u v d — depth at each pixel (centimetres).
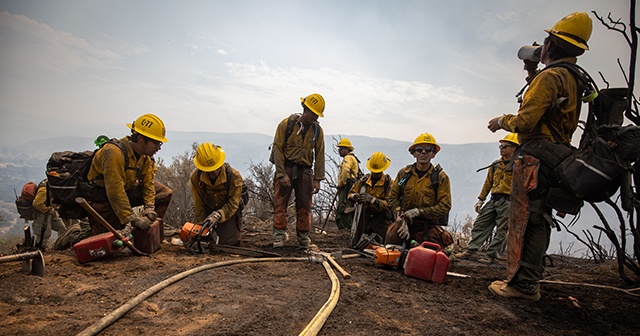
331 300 293
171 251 484
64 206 447
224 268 397
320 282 363
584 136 300
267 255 495
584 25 302
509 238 328
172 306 278
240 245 580
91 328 228
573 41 298
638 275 412
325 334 240
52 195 435
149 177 494
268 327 246
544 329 270
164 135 455
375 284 363
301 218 581
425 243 416
